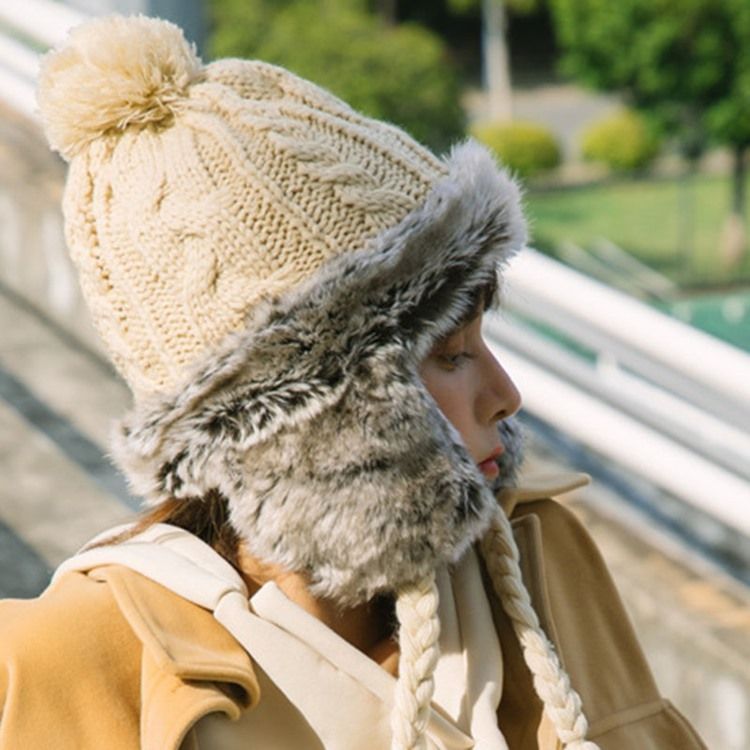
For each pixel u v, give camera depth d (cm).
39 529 368
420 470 142
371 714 145
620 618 174
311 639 144
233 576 146
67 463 397
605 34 2034
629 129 2258
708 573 343
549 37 2927
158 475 147
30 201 472
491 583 164
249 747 140
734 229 1970
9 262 476
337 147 149
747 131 1978
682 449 317
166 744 131
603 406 338
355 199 146
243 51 2023
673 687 326
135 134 152
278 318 142
